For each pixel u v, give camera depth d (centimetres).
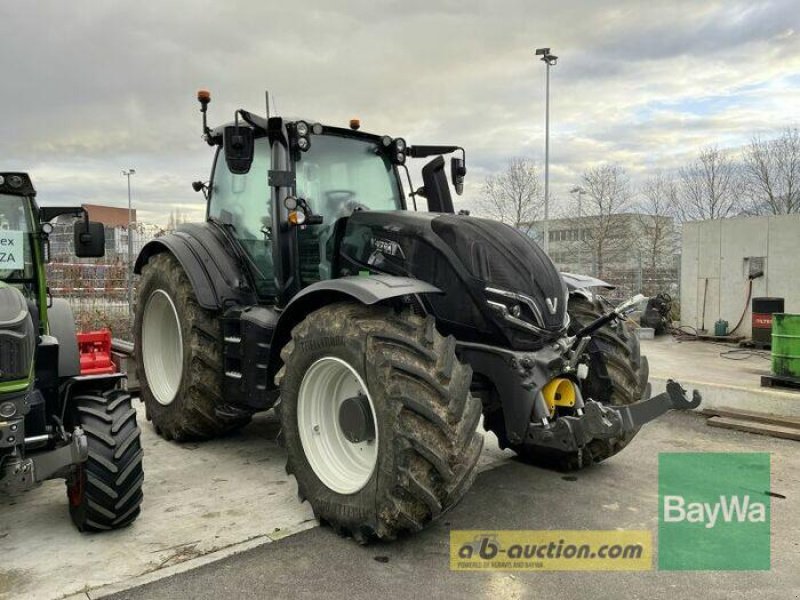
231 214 494
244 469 445
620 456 479
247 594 278
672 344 1069
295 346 352
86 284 1051
